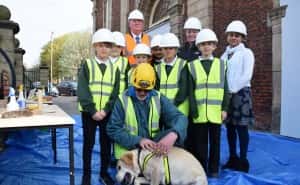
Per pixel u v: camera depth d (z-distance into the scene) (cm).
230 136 495
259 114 843
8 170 495
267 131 817
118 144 379
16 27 950
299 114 718
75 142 702
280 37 768
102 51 413
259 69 841
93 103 397
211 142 451
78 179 455
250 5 866
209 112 438
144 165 345
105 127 414
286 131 754
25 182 442
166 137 346
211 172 446
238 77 471
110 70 415
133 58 522
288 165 521
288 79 748
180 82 443
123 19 1862
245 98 471
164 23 1330
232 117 477
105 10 2292
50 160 555
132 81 376
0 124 314
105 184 411
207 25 1009
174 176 346
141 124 371
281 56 766
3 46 923
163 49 457
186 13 1139
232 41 489
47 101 593
